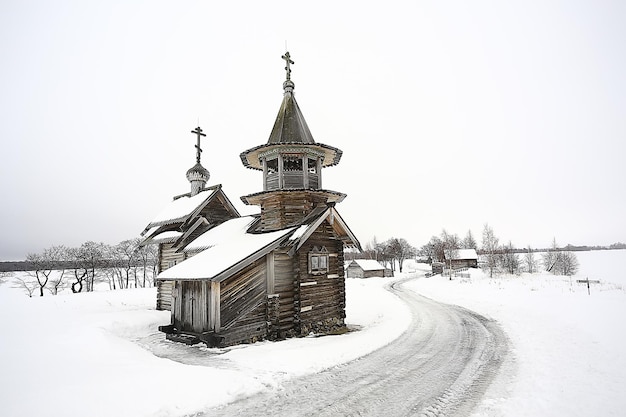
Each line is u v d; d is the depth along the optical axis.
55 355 9.60
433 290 35.91
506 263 66.00
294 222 16.47
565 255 67.69
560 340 12.05
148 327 16.41
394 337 13.59
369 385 8.23
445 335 13.94
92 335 12.11
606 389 7.49
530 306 20.16
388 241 137.38
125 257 70.12
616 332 12.39
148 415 6.39
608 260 94.31
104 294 30.42
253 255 13.58
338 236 17.98
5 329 13.35
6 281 66.00
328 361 10.09
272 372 9.07
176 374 8.34
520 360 10.08
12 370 8.16
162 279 14.62
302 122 18.56
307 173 17.06
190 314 14.02
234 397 7.42
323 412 6.78
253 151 17.67
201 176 25.12
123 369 8.66
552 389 7.62
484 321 17.08
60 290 60.19
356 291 36.88
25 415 6.00
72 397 6.78
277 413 6.73
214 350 12.05
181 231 21.28
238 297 13.35
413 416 6.56
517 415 6.44
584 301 19.88
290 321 14.91
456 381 8.44
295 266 15.30
